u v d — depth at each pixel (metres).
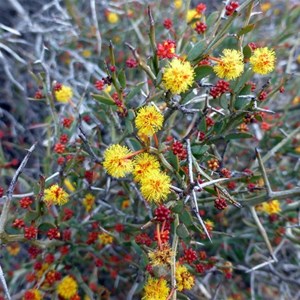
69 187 0.20
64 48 0.27
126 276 0.22
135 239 0.17
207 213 0.22
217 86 0.15
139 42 0.28
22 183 0.22
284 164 0.25
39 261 0.19
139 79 0.26
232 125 0.15
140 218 0.19
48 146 0.20
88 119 0.21
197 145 0.15
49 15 0.29
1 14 0.28
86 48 0.28
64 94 0.19
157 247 0.14
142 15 0.27
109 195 0.21
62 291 0.18
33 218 0.16
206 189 0.15
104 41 0.27
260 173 0.18
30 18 0.28
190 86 0.14
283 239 0.22
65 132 0.19
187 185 0.14
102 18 0.29
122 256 0.21
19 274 0.21
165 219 0.13
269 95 0.17
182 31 0.20
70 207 0.19
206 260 0.20
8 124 0.27
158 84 0.14
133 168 0.14
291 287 0.26
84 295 0.21
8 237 0.16
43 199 0.16
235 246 0.24
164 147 0.14
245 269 0.22
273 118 0.25
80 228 0.19
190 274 0.16
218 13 0.16
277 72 0.26
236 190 0.18
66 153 0.18
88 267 0.22
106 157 0.14
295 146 0.23
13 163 0.23
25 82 0.27
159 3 0.26
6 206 0.15
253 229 0.23
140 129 0.14
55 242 0.18
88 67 0.25
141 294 0.22
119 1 0.29
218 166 0.17
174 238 0.14
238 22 0.26
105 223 0.19
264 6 0.28
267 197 0.17
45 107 0.27
